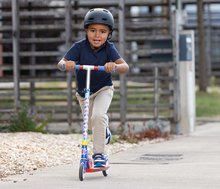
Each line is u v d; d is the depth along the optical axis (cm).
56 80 3794
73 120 3809
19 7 3938
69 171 2125
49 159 2395
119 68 1878
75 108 3866
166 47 3797
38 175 2034
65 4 3772
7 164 2211
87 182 1875
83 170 1905
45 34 4688
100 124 1917
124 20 3756
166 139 3350
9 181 1912
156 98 3775
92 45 1941
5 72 4881
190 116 3797
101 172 2089
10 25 4162
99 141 1933
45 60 6212
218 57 8981
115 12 3862
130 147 2923
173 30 3716
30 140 2812
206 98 6850
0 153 2367
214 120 4919
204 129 4119
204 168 2162
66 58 1950
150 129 3453
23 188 1780
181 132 3772
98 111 1917
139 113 4750
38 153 2484
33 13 3831
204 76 7344
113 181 1892
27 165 2231
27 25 3884
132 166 2255
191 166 2225
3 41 3853
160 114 4516
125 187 1778
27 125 3275
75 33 4078
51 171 2128
